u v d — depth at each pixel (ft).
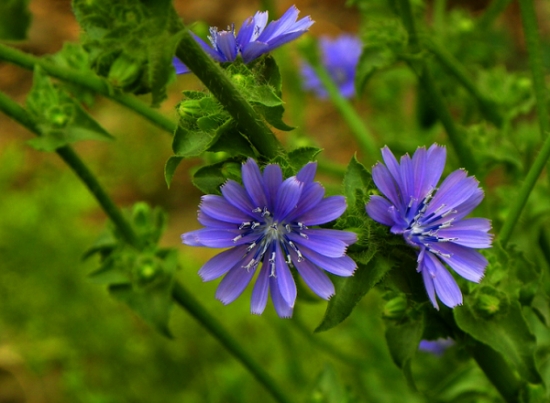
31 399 2.61
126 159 3.43
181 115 1.27
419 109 1.79
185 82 3.14
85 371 2.47
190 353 2.41
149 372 2.41
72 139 1.48
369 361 1.78
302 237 1.25
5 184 2.97
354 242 1.23
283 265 1.25
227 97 1.26
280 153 1.28
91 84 1.49
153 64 1.25
